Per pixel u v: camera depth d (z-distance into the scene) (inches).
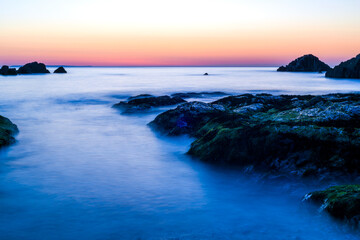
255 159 597.3
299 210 438.6
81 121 1259.2
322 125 629.3
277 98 1245.1
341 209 358.9
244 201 508.1
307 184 514.3
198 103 1048.8
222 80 4665.4
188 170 666.2
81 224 425.4
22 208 475.5
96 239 384.8
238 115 876.6
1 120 974.4
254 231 398.6
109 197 522.6
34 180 601.9
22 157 755.4
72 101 1920.5
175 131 938.7
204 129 853.8
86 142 916.0
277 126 624.1
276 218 438.0
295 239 372.2
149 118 1302.9
